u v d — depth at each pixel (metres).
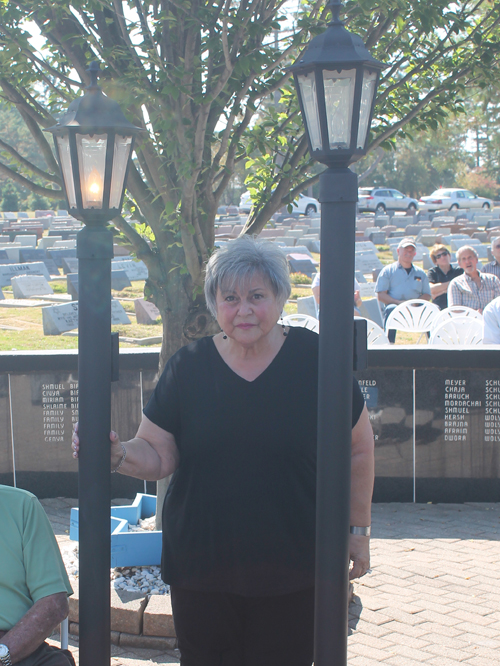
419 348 5.89
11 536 2.41
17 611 2.40
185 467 2.35
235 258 2.25
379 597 4.22
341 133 1.94
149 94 3.50
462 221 38.19
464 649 3.64
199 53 4.03
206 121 3.65
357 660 3.54
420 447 5.94
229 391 2.31
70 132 2.11
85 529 2.23
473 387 5.85
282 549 2.29
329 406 2.02
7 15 3.60
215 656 2.45
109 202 2.19
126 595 3.91
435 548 4.96
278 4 3.98
